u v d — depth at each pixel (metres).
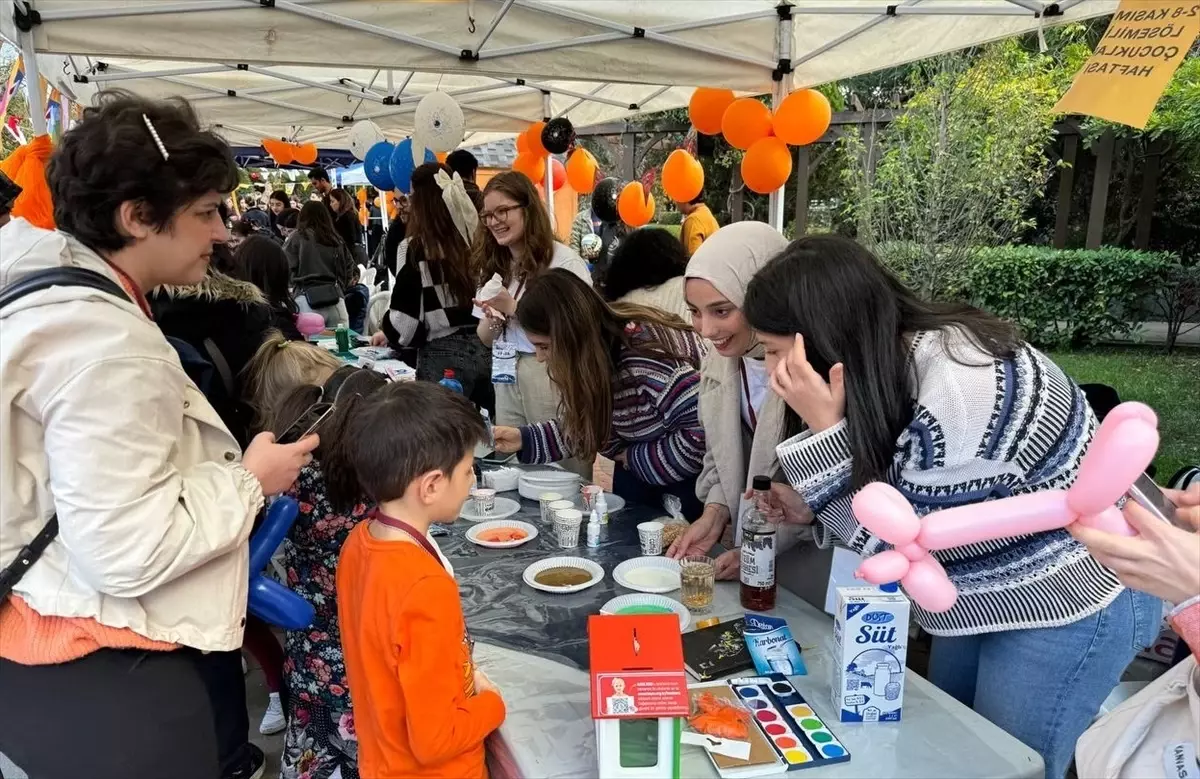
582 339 2.09
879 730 1.20
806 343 1.29
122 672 1.13
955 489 1.20
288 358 1.90
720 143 10.34
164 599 1.14
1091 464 0.93
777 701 1.26
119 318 1.06
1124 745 0.96
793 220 10.34
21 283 1.04
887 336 1.23
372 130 5.71
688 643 1.44
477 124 5.98
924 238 6.85
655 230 3.04
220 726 1.27
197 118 1.20
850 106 9.41
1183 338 7.30
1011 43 6.56
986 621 1.29
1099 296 7.06
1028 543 1.23
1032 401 1.18
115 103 1.12
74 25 2.93
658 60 3.69
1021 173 6.88
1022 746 1.16
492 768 1.29
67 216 1.13
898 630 1.19
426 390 1.28
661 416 2.15
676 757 1.05
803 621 1.53
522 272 3.22
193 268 1.24
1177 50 1.24
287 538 1.60
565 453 2.43
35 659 1.10
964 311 1.31
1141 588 0.90
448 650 1.14
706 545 1.89
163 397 1.09
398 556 1.18
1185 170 7.46
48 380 1.01
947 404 1.17
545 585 1.69
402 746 1.17
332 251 6.27
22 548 1.09
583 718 1.24
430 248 3.67
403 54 3.38
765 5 3.65
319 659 1.62
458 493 1.28
